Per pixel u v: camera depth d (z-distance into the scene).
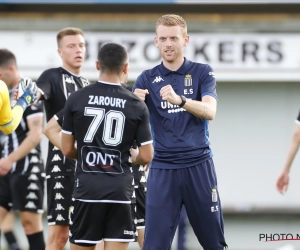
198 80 17.47
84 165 16.14
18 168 22.53
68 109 16.23
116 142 16.11
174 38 17.23
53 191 20.30
